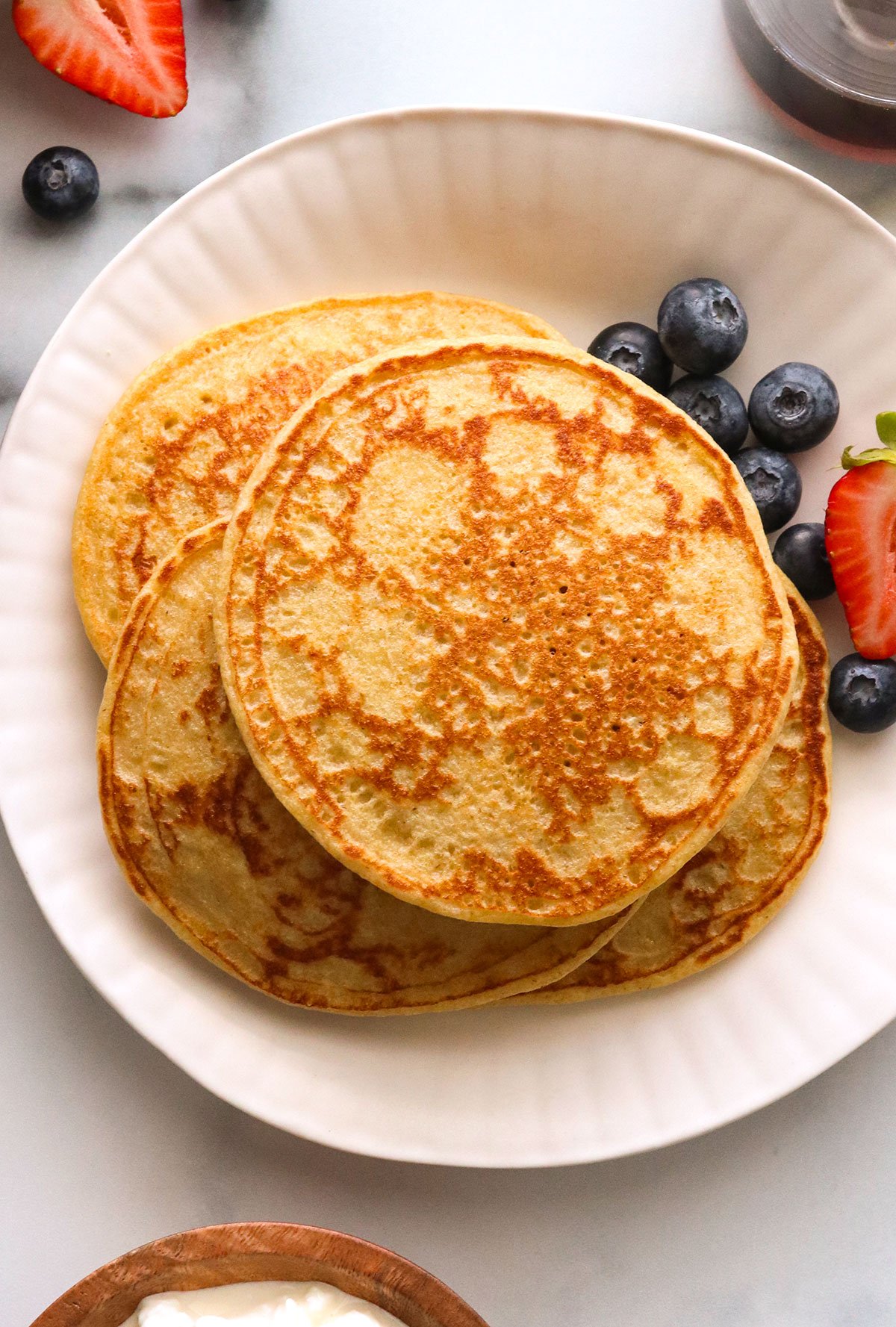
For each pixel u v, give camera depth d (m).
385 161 0.44
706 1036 0.44
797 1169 0.46
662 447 0.41
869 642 0.44
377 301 0.44
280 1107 0.43
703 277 0.45
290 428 0.41
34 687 0.44
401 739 0.41
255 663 0.41
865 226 0.44
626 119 0.43
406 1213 0.46
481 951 0.42
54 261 0.46
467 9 0.46
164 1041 0.43
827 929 0.44
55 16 0.45
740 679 0.41
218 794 0.42
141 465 0.43
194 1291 0.41
